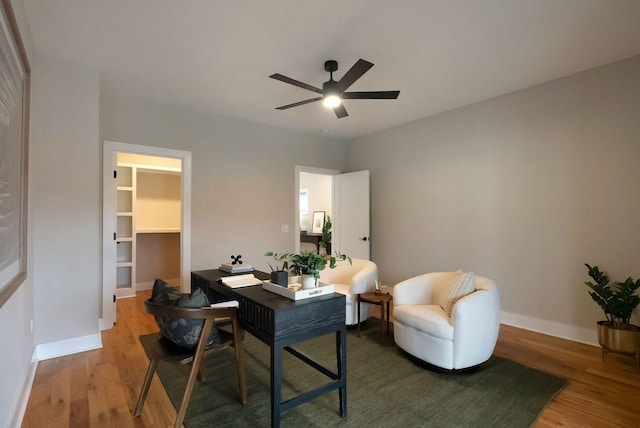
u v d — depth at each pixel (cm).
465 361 242
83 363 264
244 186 458
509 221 363
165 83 335
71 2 210
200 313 179
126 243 491
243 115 437
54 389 225
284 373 251
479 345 246
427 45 262
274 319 172
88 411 199
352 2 211
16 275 190
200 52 274
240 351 208
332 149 563
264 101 387
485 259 384
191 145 411
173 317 178
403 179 477
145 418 193
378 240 515
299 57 281
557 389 228
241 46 264
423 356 257
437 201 433
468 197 399
